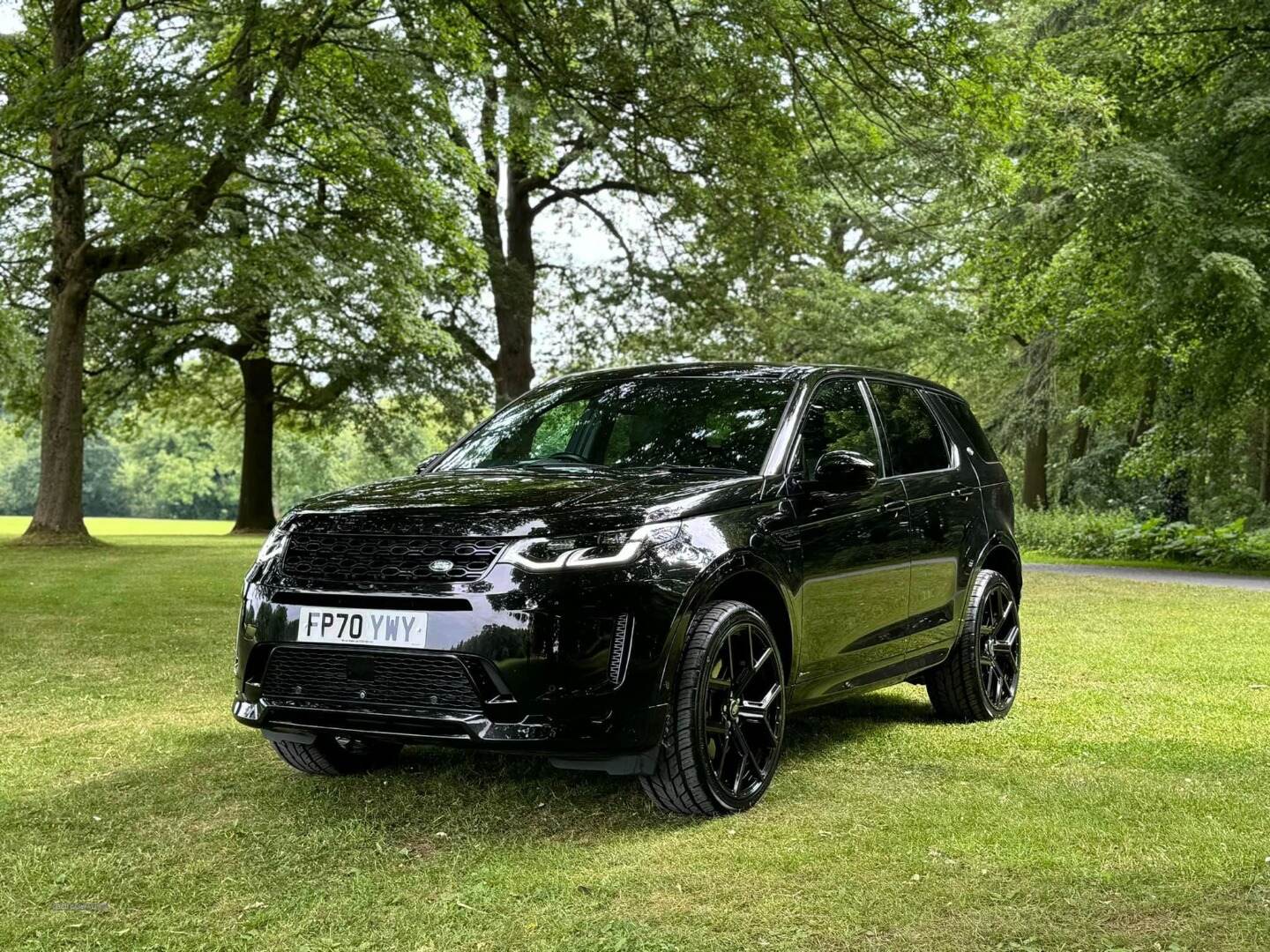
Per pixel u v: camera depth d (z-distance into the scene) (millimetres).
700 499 4070
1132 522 22812
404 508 3902
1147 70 18688
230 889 3275
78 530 20562
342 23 17219
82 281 20359
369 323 23797
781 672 4234
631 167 16141
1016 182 14773
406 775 4590
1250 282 15953
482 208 28578
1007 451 28531
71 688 6621
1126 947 2758
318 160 19641
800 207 17984
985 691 5684
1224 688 6547
